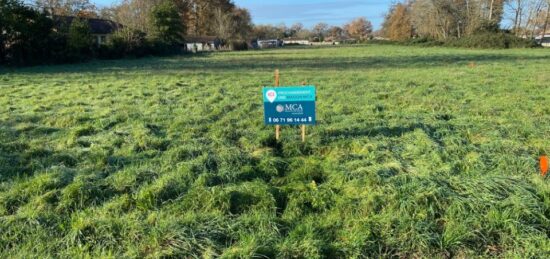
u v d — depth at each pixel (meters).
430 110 9.96
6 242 3.96
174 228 4.06
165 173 5.54
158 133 7.84
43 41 28.67
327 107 10.46
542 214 4.32
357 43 99.88
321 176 5.68
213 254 3.74
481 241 4.04
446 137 7.35
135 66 26.91
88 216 4.42
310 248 3.82
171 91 13.68
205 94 12.94
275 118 6.66
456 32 63.06
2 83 16.33
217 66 26.27
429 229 4.15
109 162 6.11
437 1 61.44
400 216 4.35
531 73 18.05
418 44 61.22
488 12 58.75
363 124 8.30
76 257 3.72
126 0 54.50
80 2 54.75
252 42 88.38
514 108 9.88
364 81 16.09
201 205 4.70
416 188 4.88
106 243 3.94
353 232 4.13
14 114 9.73
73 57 31.14
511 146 6.66
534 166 5.73
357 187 5.07
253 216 4.41
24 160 6.25
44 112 9.95
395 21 85.94
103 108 10.47
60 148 6.93
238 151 6.48
